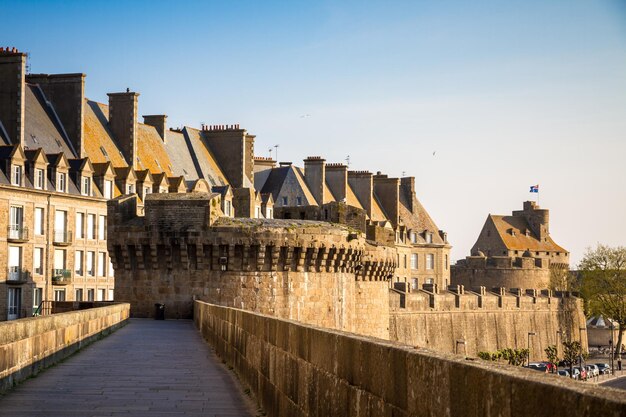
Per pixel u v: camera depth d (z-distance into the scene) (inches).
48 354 1051.3
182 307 2263.8
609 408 220.4
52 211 3614.7
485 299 6186.0
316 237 2295.8
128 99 4247.0
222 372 1069.8
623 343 7534.5
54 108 3941.9
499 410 265.9
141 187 4126.5
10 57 3503.9
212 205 2292.1
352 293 2447.1
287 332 666.8
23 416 697.6
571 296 7199.8
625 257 7042.3
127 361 1173.7
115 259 2310.5
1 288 3334.2
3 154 3420.3
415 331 5349.4
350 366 459.2
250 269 2257.6
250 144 5265.8
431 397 327.0
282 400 673.6
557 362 6550.2
